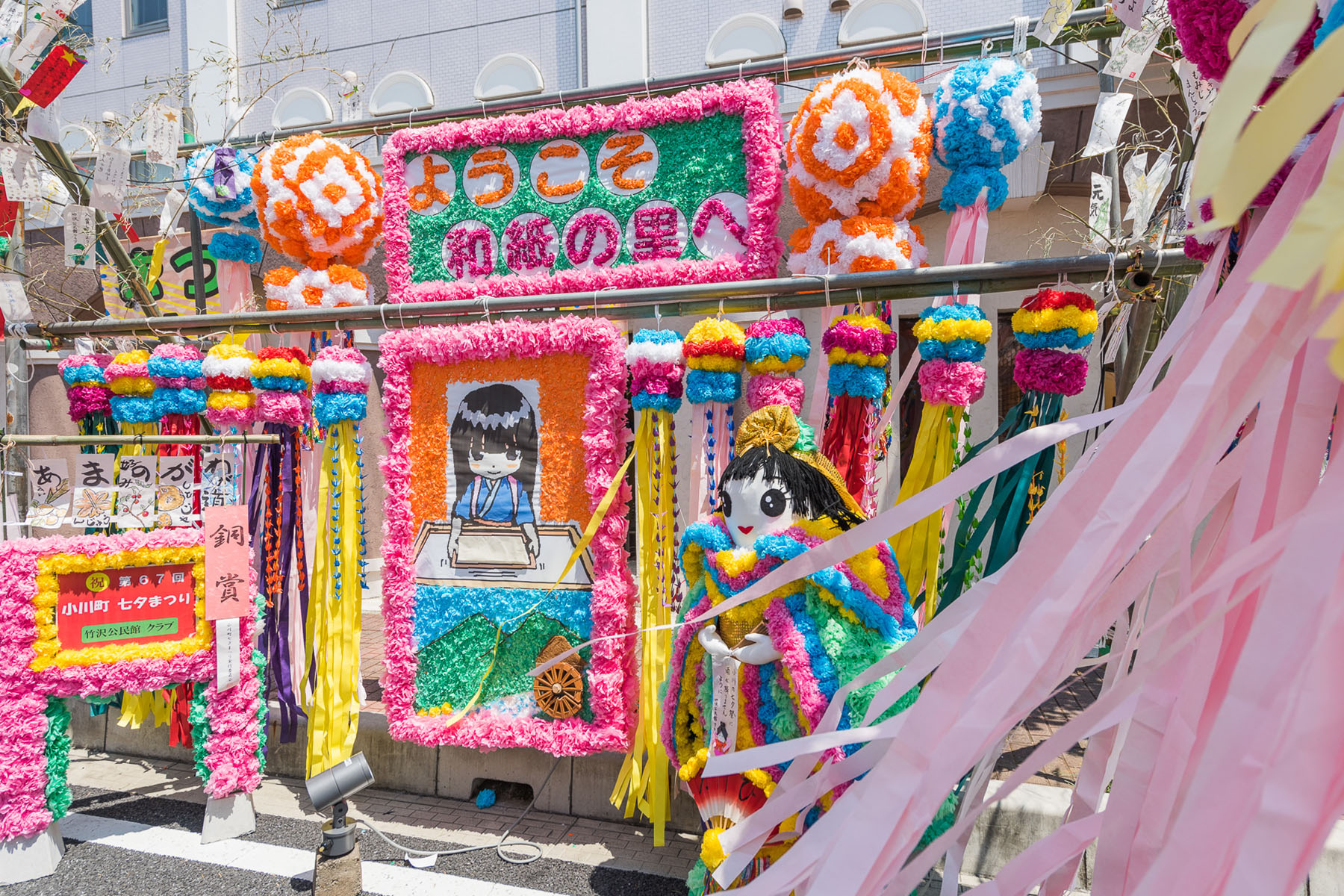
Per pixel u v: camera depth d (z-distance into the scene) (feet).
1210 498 2.40
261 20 21.62
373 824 10.27
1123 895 2.42
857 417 8.52
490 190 10.61
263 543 11.37
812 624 6.68
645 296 9.27
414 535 10.75
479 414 10.55
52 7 10.01
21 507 11.94
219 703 10.02
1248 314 2.08
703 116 9.64
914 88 8.27
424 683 10.72
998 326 14.96
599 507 9.52
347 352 10.69
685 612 7.73
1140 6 7.54
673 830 10.00
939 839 2.36
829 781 3.38
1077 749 9.63
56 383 20.98
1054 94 13.98
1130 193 8.54
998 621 2.16
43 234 20.26
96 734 13.26
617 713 9.78
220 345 11.05
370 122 12.03
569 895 8.62
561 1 19.65
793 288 8.59
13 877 8.91
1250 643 1.77
